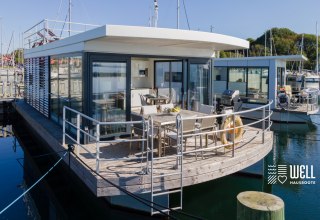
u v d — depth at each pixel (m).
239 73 17.14
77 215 7.05
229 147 7.29
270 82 15.89
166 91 10.89
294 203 7.27
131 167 6.10
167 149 7.38
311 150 11.44
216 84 18.12
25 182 9.20
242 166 6.81
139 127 6.84
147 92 11.64
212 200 7.54
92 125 7.97
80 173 6.31
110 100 8.25
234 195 7.78
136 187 5.64
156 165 6.20
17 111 15.90
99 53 8.03
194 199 7.39
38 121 11.16
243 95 17.00
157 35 7.16
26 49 15.98
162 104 9.71
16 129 16.44
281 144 12.29
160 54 9.20
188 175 5.95
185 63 9.95
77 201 7.60
